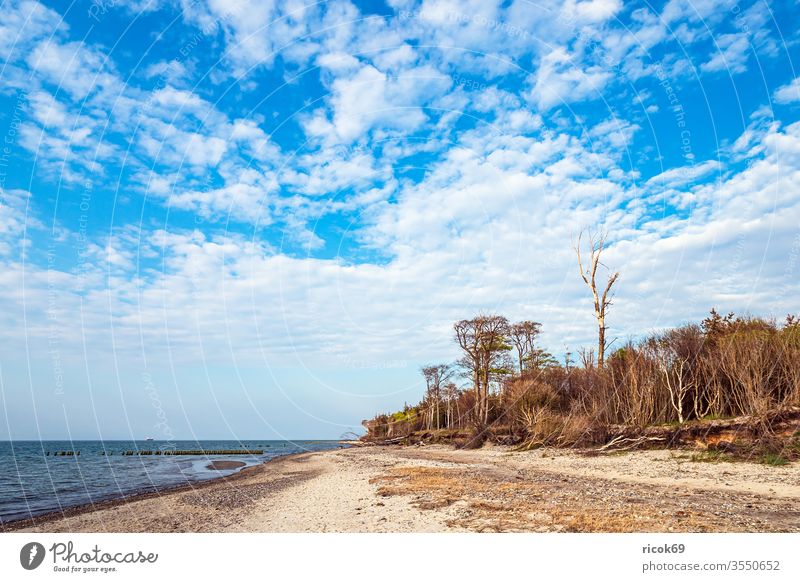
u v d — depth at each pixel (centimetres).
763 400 2469
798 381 2484
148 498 2425
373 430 7138
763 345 2777
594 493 1686
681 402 2952
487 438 4391
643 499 1550
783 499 1525
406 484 2066
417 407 6788
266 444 14712
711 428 2586
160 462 6009
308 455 6122
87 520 1781
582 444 3297
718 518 1245
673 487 1823
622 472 2320
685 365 3094
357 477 2647
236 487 2720
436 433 5531
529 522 1241
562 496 1628
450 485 1952
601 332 4238
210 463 5566
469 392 5328
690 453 2569
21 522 1861
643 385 3177
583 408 3656
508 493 1716
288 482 2786
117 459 6869
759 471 2059
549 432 3653
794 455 2194
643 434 2941
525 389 4259
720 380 2848
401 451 5075
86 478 3831
